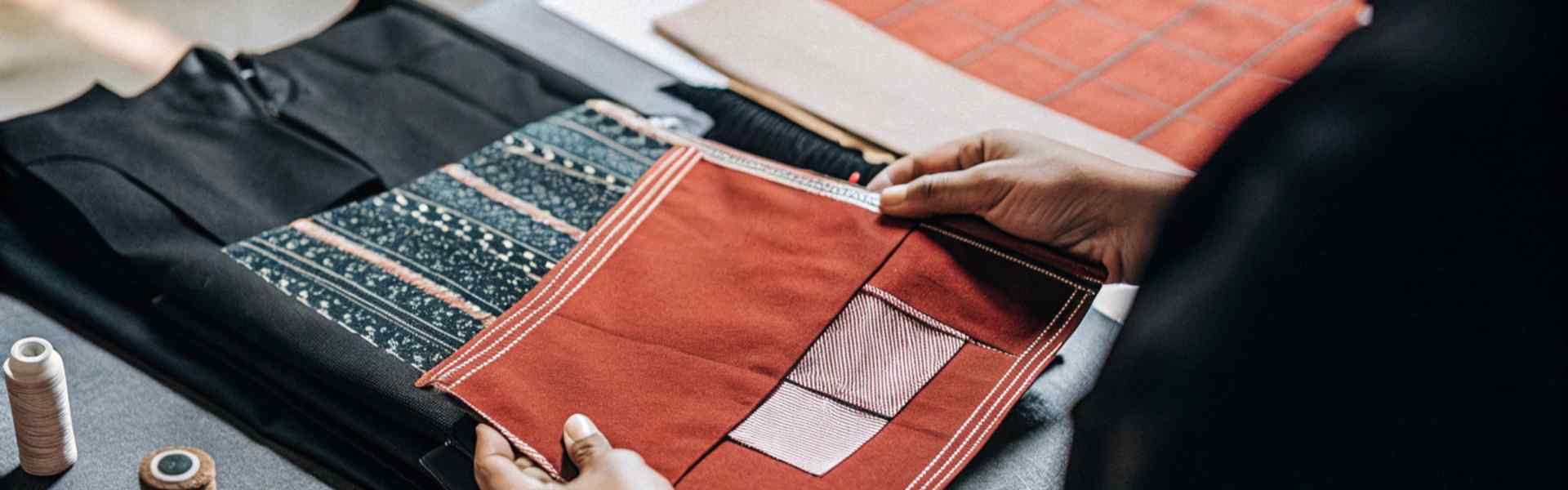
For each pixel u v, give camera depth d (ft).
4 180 4.11
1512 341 2.09
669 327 3.61
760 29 5.11
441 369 3.40
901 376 3.59
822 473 3.30
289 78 4.61
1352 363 2.19
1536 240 2.06
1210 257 2.36
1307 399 2.23
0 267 3.89
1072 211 3.86
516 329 3.56
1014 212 3.92
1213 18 5.55
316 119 4.38
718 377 3.49
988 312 3.78
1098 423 2.58
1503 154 2.06
